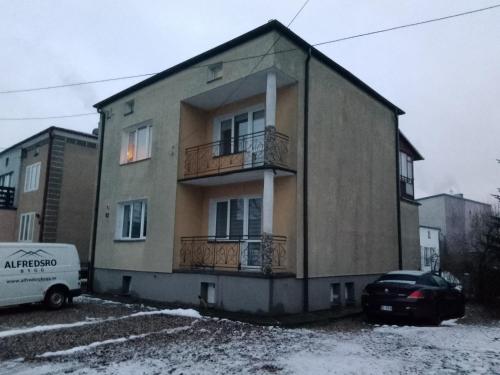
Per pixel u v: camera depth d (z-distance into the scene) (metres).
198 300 11.89
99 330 8.76
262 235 10.66
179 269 12.70
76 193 21.89
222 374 5.84
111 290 15.26
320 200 12.20
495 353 7.23
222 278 11.34
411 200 18.16
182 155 13.48
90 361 6.45
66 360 6.51
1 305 10.73
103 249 16.03
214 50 12.48
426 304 10.09
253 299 10.52
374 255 14.56
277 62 11.12
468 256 18.95
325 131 12.75
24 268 11.30
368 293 10.80
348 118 13.98
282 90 12.16
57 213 21.08
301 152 11.68
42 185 21.48
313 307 11.49
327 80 13.09
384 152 15.95
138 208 15.03
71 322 9.68
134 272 14.34
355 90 14.55
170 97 14.11
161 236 13.48
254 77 11.66
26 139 23.62
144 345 7.48
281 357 6.75
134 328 8.99
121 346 7.40
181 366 6.20
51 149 21.23
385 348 7.53
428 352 7.27
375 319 11.05
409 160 19.19
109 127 17.08
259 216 12.40
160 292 13.17
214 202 13.75
